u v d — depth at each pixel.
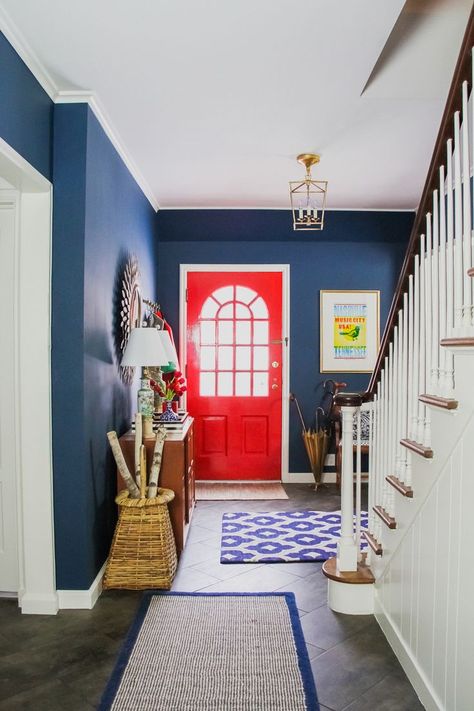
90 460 2.83
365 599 2.69
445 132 1.83
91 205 2.82
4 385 2.83
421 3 2.17
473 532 1.61
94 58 2.44
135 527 2.96
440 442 1.87
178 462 3.33
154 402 3.99
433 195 2.03
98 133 2.97
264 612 2.69
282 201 4.91
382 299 5.39
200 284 5.36
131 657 2.28
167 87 2.72
